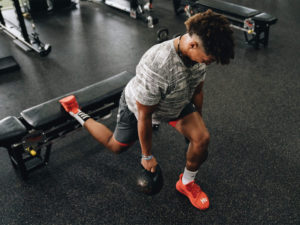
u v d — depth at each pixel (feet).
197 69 3.63
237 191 5.34
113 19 13.55
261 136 6.61
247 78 8.94
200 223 4.81
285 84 8.61
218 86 8.52
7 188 5.40
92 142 6.44
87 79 8.95
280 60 9.99
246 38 10.93
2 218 4.88
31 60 10.07
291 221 4.82
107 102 5.91
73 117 5.50
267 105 7.66
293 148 6.26
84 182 5.53
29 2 13.85
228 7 11.19
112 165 5.88
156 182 4.10
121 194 5.29
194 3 11.97
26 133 4.99
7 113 7.46
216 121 7.08
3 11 14.21
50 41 11.44
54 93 8.26
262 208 5.03
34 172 5.72
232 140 6.49
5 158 6.01
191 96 4.29
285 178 5.57
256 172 5.71
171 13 14.24
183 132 4.46
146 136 3.77
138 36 11.84
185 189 5.04
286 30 12.22
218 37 2.80
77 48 10.89
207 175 5.65
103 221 4.84
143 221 4.84
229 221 4.83
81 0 15.90
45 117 5.23
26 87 8.54
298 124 6.95
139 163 5.93
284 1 15.43
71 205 5.10
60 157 6.07
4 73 9.24
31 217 4.90
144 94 3.44
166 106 3.98
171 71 3.34
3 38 11.73
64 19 13.55
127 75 6.48
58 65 9.75
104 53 10.50
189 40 3.06
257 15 10.43
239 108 7.55
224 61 2.89
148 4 12.60
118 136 4.72
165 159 6.02
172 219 4.87
